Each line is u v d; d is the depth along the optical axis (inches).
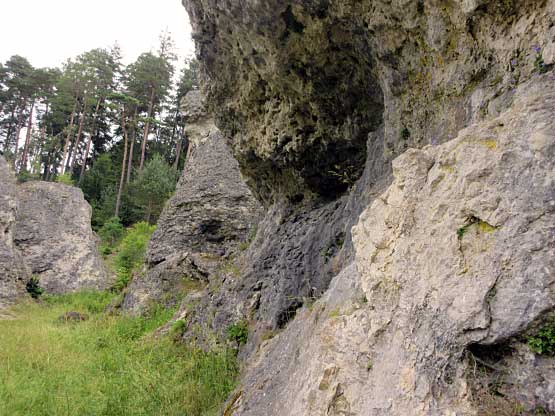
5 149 1595.7
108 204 1165.1
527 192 77.9
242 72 248.5
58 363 247.1
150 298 446.9
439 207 93.6
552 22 91.0
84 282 722.2
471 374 77.0
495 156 85.9
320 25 184.4
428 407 77.9
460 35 122.3
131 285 501.0
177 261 475.8
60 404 186.1
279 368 147.9
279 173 285.4
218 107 289.4
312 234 241.1
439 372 79.9
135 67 1453.0
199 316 301.6
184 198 539.8
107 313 469.7
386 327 96.0
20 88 1485.0
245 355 224.8
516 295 73.3
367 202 175.3
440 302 84.5
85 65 1373.0
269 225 301.9
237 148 297.4
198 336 281.0
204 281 446.0
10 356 254.8
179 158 1454.2
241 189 536.7
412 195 103.0
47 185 791.7
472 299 78.6
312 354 117.3
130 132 1459.2
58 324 411.2
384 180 171.5
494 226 81.1
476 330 76.8
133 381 208.1
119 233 1053.8
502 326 73.5
